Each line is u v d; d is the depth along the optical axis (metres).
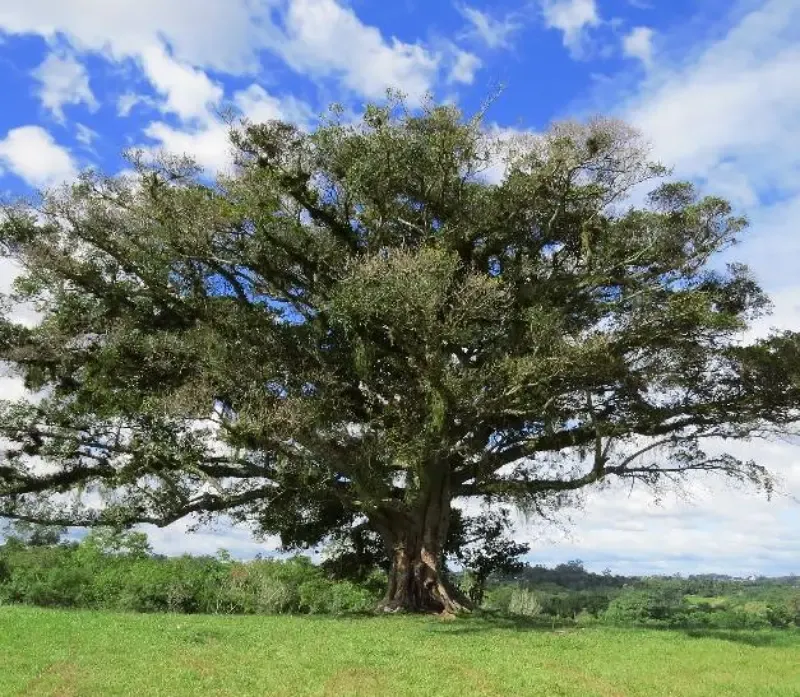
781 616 29.81
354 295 23.05
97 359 27.62
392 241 28.44
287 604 34.44
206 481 28.06
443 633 20.17
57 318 28.33
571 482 29.19
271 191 26.67
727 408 28.08
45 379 29.23
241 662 13.49
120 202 26.97
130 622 19.20
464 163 27.55
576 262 28.36
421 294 21.77
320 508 32.41
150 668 12.51
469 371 23.95
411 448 24.12
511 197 27.20
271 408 24.77
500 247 28.39
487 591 43.62
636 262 27.30
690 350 26.33
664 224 26.66
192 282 27.89
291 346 27.12
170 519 29.30
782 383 26.56
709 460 28.83
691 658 16.12
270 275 28.00
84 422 28.95
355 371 26.42
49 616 19.61
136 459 28.12
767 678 13.86
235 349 25.77
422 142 26.61
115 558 38.31
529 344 24.66
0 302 28.44
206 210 26.03
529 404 24.59
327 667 13.37
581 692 12.13
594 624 24.56
